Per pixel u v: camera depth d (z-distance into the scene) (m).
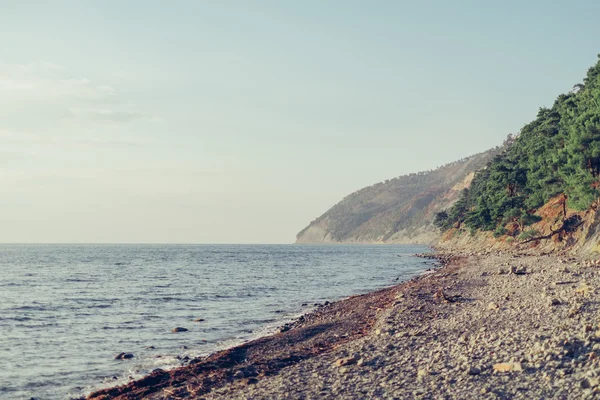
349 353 20.81
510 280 40.75
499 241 112.25
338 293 53.09
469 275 51.75
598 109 63.19
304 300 47.12
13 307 43.56
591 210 70.12
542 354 15.76
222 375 19.53
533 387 13.23
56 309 42.41
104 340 29.05
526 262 59.78
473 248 130.38
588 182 61.22
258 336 29.50
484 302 30.16
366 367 17.83
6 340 29.20
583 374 13.30
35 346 27.52
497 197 107.81
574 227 75.81
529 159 100.50
